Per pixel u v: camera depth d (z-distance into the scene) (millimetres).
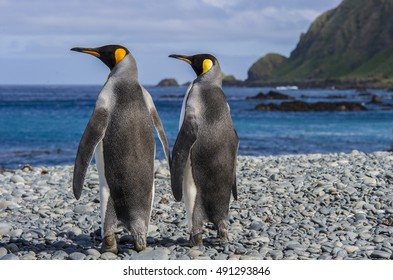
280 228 11102
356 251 9422
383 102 121625
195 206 9398
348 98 145625
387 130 53156
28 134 45219
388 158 19250
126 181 8734
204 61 9492
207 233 10750
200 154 9148
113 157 8695
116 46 9086
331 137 46094
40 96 168875
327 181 14914
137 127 8742
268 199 13258
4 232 10969
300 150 37188
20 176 17250
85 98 148000
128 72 8961
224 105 9320
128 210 8906
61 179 16953
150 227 11062
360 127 56719
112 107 8750
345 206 12617
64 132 47000
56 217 12359
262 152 35875
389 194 13531
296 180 15117
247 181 15328
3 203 13383
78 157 8633
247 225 11469
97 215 12453
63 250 9656
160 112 80562
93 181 15555
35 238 10555
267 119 66812
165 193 14406
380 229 10750
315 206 12836
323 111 82000
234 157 9367
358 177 15500
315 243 9922
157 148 34250
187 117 9117
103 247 9234
